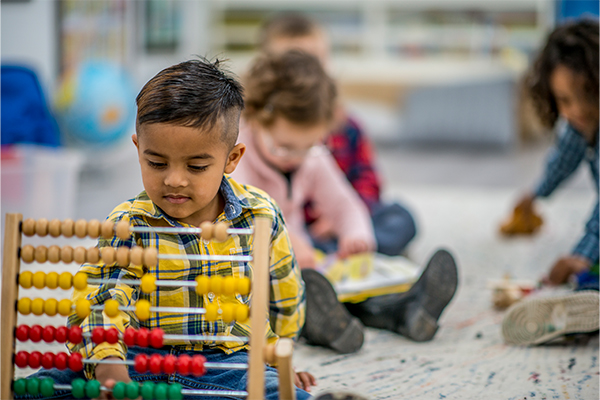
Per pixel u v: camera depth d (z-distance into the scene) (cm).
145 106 97
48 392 98
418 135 520
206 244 107
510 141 506
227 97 102
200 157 98
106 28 373
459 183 383
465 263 226
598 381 132
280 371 93
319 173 200
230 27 646
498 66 536
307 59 183
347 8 611
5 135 242
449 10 588
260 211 112
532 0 566
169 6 442
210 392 100
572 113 175
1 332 98
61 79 336
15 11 298
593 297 141
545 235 263
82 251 99
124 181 370
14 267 98
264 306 91
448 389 129
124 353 103
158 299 107
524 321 149
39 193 221
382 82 559
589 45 166
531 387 130
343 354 150
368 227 199
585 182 375
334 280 174
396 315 161
